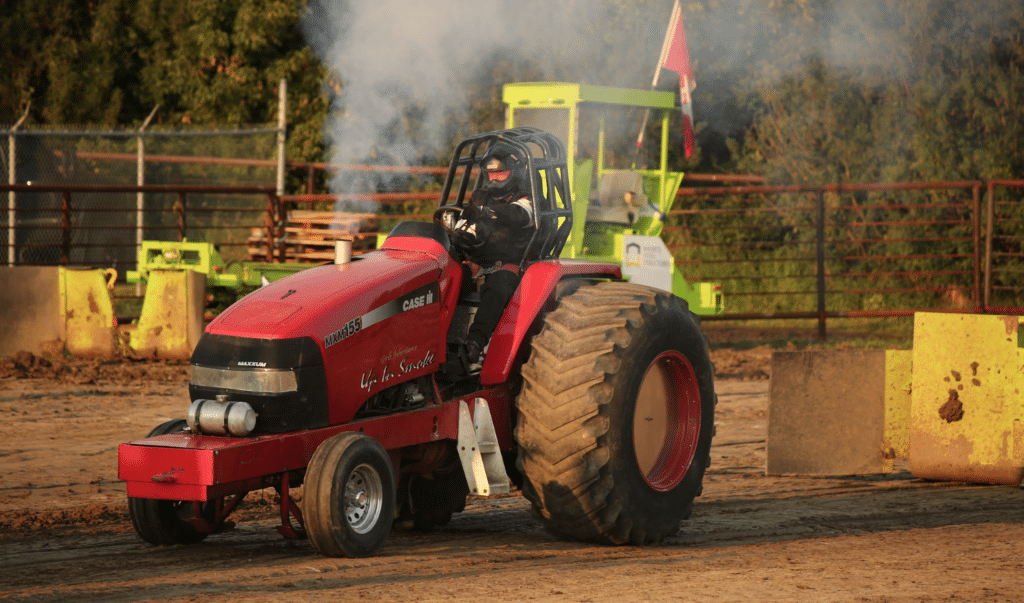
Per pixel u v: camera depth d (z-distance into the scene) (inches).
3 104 3732.8
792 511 928.9
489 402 800.3
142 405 1430.9
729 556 746.2
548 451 749.3
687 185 3181.6
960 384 1044.5
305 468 708.7
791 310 2719.0
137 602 606.2
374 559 714.8
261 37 3518.7
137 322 1899.6
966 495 999.6
